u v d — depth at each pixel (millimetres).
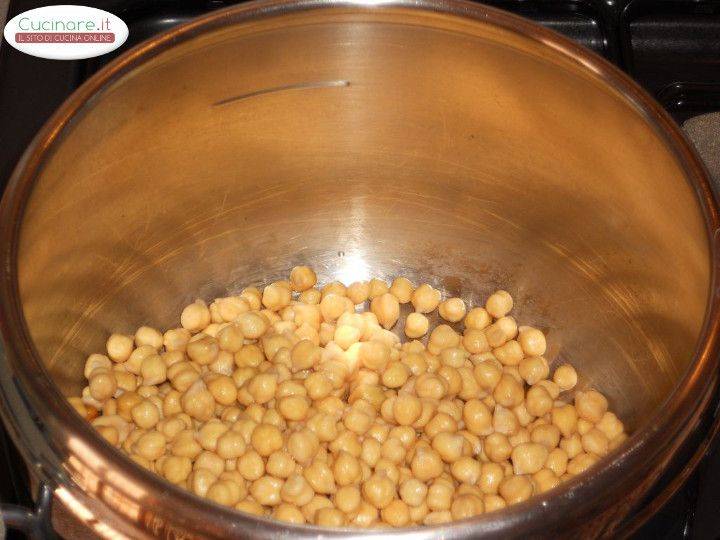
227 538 196
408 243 387
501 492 336
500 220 360
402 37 304
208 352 367
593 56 284
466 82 316
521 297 379
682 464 240
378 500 329
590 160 312
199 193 343
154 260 349
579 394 357
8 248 242
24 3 361
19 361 222
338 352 375
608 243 326
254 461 333
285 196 363
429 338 395
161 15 375
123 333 352
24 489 277
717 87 379
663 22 395
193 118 314
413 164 353
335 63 314
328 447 351
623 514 221
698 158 269
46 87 347
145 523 206
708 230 255
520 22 290
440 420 356
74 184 286
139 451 333
